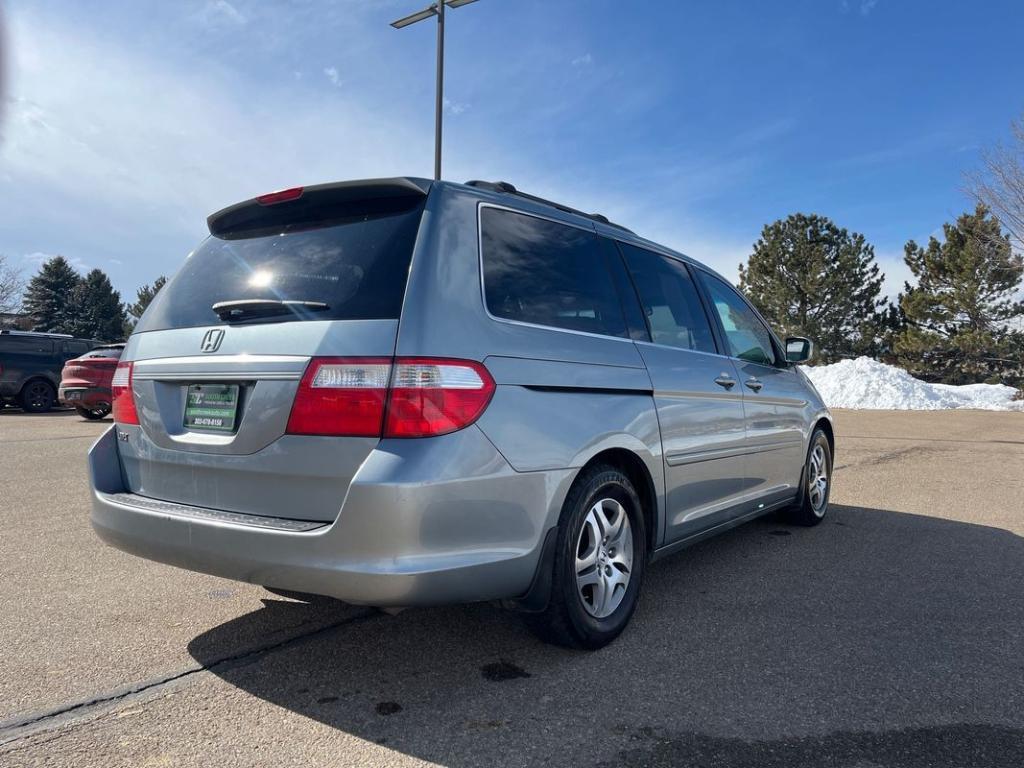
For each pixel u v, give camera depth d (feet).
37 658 9.72
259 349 8.64
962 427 46.42
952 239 104.32
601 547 10.08
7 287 138.21
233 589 12.59
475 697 8.63
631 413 10.55
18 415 51.49
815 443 17.85
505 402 8.57
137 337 10.34
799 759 7.31
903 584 13.15
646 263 12.75
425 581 7.69
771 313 116.88
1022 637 10.61
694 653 9.95
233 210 10.51
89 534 16.31
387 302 8.21
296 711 8.30
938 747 7.57
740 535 16.93
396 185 9.12
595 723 8.02
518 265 9.75
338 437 7.95
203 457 8.95
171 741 7.63
